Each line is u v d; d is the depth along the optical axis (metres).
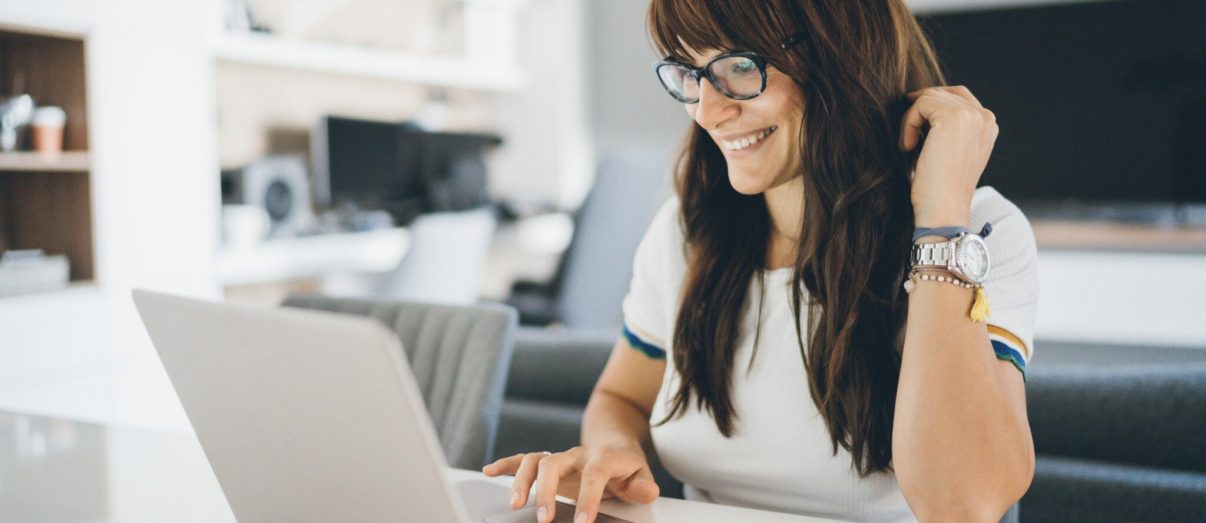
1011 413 0.89
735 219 1.15
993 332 0.96
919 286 0.94
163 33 3.27
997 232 1.00
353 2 4.66
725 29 1.03
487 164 5.59
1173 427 1.38
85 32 3.02
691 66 1.09
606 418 1.21
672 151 1.25
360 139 4.48
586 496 0.85
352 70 4.40
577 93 5.51
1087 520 1.38
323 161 4.29
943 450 0.88
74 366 3.01
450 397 1.37
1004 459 0.88
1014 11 4.91
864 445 1.01
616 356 1.31
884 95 1.03
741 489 1.10
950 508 0.87
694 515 0.86
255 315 0.63
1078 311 4.64
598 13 5.57
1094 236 4.81
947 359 0.89
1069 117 4.89
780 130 1.07
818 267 1.04
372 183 4.57
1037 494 1.41
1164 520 1.34
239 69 4.12
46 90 3.12
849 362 1.00
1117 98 4.79
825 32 1.01
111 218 3.13
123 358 3.17
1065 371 1.48
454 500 0.60
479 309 1.39
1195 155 4.68
